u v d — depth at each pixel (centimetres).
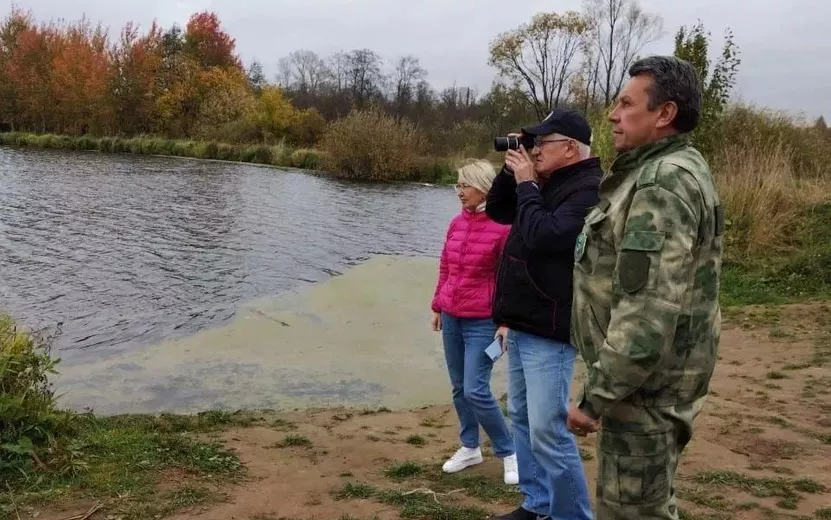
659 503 198
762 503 342
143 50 4641
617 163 210
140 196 1911
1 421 368
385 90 6906
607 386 188
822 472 381
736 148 1241
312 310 837
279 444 433
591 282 213
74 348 661
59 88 4562
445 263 379
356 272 1071
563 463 278
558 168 279
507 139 283
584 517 282
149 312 801
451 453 422
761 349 659
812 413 483
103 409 515
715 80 1194
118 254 1123
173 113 4641
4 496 329
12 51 5225
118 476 357
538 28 4728
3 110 4831
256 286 955
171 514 320
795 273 933
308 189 2344
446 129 3934
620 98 210
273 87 4656
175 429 458
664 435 196
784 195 1126
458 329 370
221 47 5478
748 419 470
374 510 332
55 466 360
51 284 910
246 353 668
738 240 1048
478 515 325
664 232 185
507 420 481
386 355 679
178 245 1230
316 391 573
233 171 2955
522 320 280
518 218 274
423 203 2077
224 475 372
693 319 192
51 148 4228
